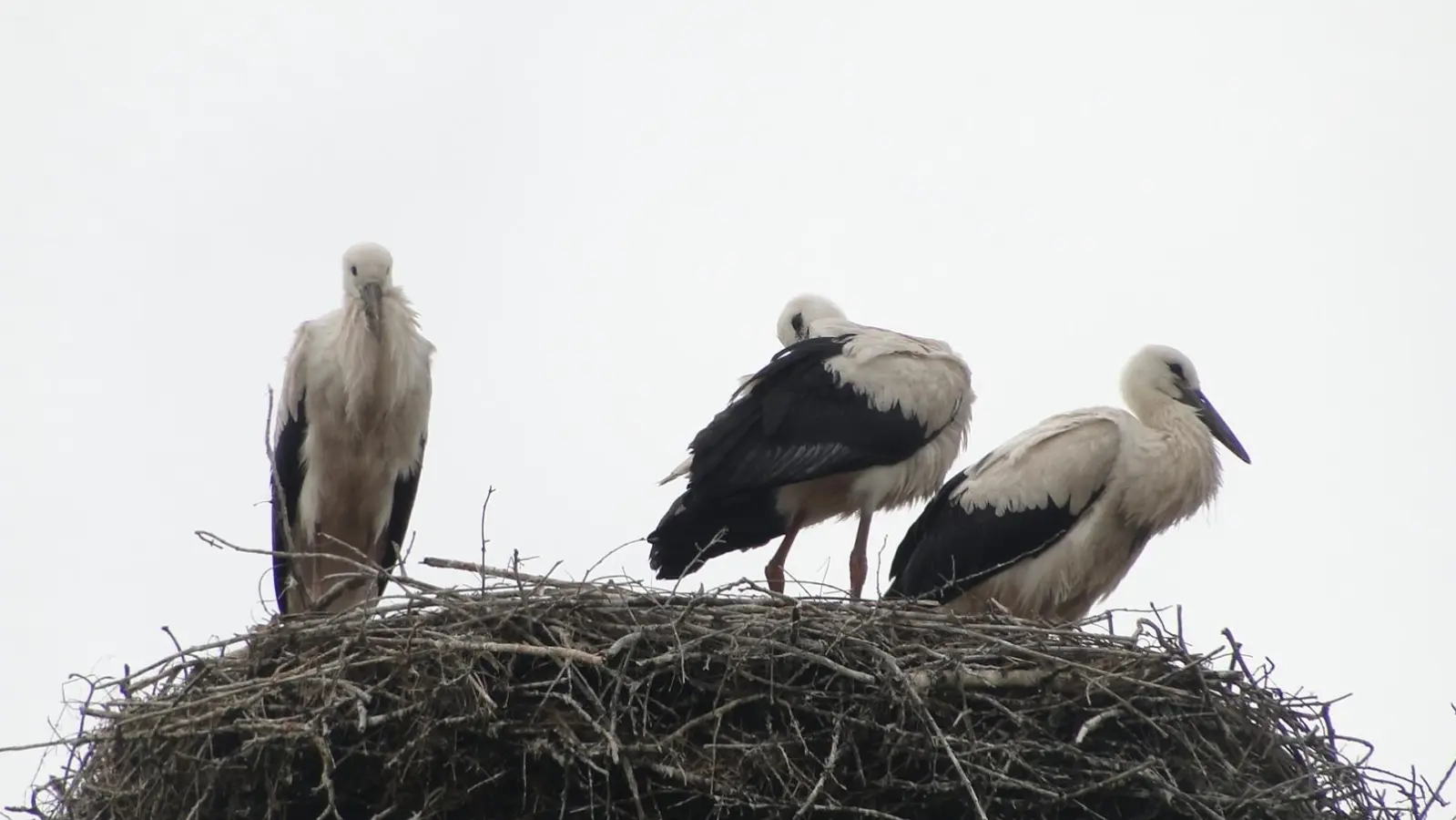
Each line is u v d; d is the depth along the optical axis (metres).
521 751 11.62
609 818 11.52
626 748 11.28
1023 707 12.23
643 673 11.95
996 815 11.95
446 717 11.56
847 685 12.09
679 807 11.83
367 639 12.02
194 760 11.73
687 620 12.23
